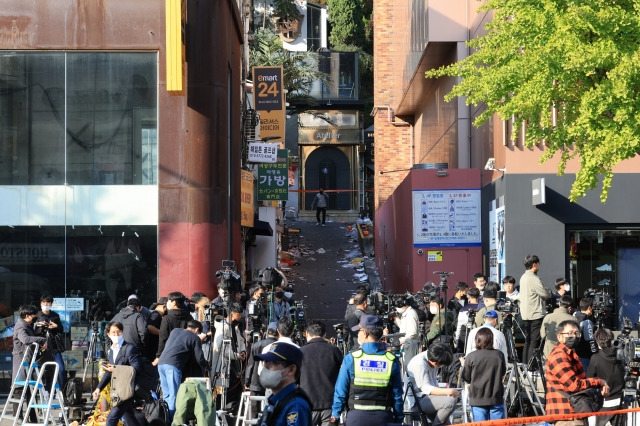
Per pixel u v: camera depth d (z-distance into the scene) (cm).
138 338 2336
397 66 6269
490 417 1788
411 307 2520
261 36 7569
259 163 4903
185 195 3000
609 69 2300
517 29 2419
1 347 2938
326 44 9925
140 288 2981
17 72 3011
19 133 3005
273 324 2058
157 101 3016
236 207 3669
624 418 1942
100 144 3009
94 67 3019
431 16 4362
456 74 2689
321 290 5500
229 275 2319
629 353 2194
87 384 2872
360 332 1541
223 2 3081
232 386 2323
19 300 2966
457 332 2608
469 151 4453
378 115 6531
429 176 4053
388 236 5397
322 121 9181
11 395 2309
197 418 1812
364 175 9419
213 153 3020
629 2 2273
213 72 3033
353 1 10312
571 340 1731
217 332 2283
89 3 3014
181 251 2991
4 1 3009
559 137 2456
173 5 2831
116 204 2997
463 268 4016
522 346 2838
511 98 2488
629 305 3441
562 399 1712
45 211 2991
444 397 1688
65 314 2966
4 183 2997
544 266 3416
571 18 2203
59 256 2981
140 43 3005
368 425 1447
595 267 3450
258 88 5181
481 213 4031
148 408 2048
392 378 1462
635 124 2189
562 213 3422
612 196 3422
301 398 990
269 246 5359
